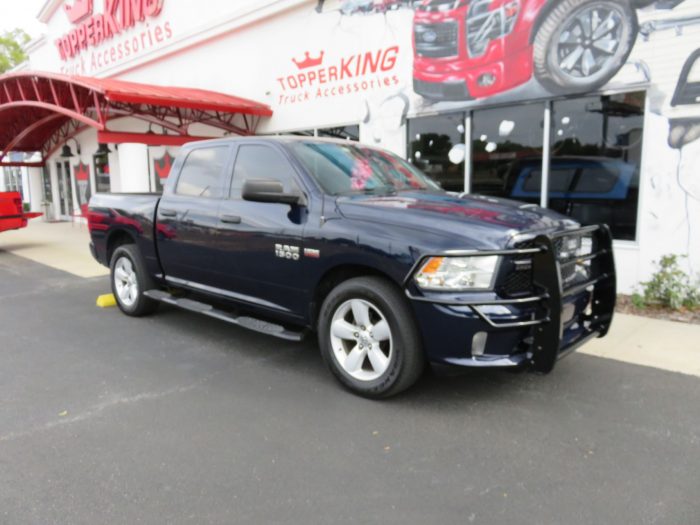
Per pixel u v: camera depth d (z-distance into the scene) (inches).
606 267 160.6
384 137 369.7
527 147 301.7
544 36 282.4
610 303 161.0
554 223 147.9
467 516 100.3
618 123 266.4
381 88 366.9
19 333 220.5
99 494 108.0
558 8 275.1
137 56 582.2
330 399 152.6
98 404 150.3
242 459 120.9
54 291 305.7
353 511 102.2
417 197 167.9
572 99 280.5
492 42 304.2
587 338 153.6
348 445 126.8
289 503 104.8
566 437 129.9
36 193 834.8
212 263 194.7
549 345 132.3
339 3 383.9
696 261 247.6
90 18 657.0
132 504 104.7
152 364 182.1
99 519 100.2
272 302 177.3
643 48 251.0
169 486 110.6
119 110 466.0
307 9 408.8
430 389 158.1
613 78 261.7
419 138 353.1
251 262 178.4
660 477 112.5
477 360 133.1
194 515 101.2
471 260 131.7
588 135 277.4
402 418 140.2
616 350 191.5
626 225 269.4
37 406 149.1
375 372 149.0
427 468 116.9
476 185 328.2
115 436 131.6
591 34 266.1
